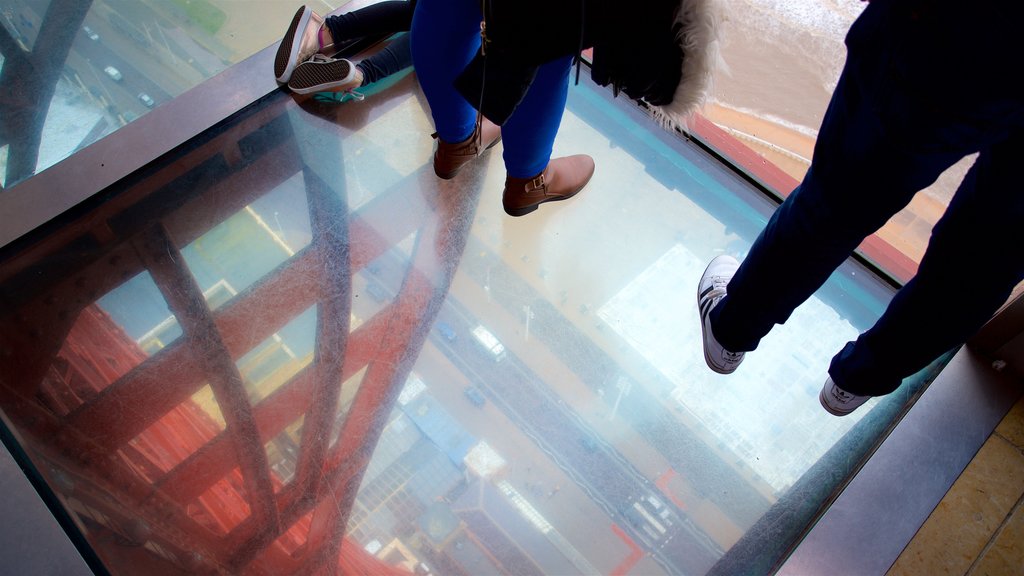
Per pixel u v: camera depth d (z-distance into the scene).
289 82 1.76
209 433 1.44
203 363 1.51
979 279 0.93
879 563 1.30
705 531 1.37
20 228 1.62
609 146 1.80
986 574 1.29
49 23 1.76
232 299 1.58
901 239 1.62
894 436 1.42
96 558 1.28
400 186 1.73
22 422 1.43
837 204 0.93
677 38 0.94
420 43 1.21
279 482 1.40
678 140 1.80
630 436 1.46
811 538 1.33
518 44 0.99
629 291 1.63
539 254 1.66
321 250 1.64
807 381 1.54
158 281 1.59
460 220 1.69
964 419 1.43
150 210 1.67
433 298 1.60
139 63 1.77
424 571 1.32
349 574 1.32
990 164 0.81
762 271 1.11
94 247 1.62
